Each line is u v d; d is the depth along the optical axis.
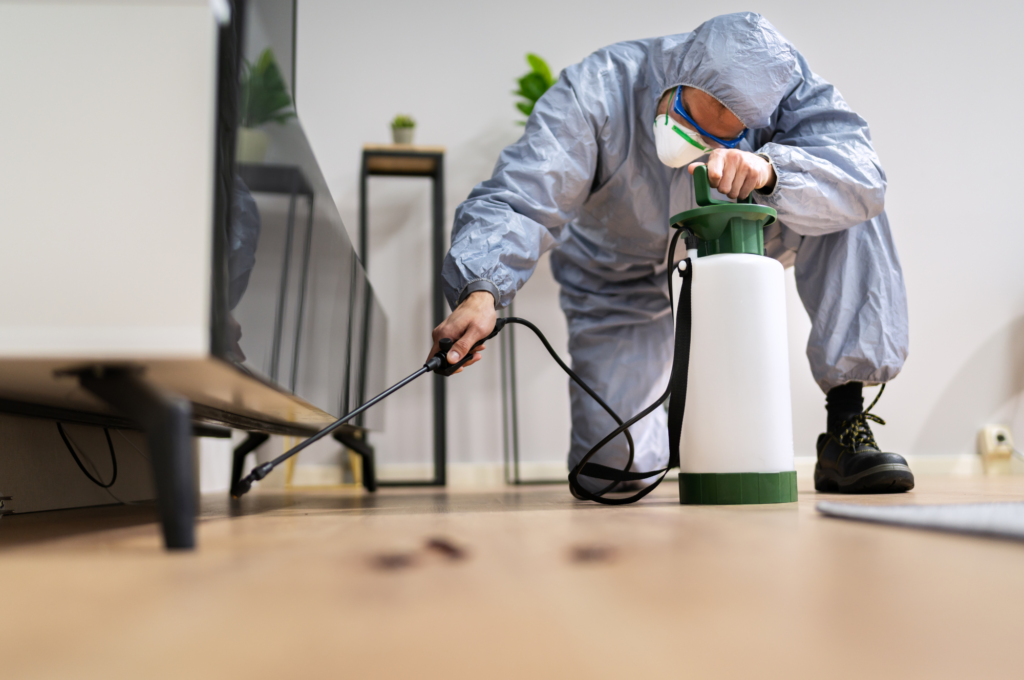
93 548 0.50
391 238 3.03
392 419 2.93
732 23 1.17
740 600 0.28
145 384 0.49
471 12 3.14
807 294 1.49
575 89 1.44
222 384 0.65
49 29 0.50
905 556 0.40
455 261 1.18
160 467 0.47
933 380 3.16
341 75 3.07
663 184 1.57
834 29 3.26
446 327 1.06
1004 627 0.24
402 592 0.30
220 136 0.51
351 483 2.84
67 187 0.49
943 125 3.27
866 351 1.37
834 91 1.41
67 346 0.48
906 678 0.19
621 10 3.19
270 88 0.71
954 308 3.20
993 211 3.25
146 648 0.21
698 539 0.49
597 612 0.26
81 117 0.50
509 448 2.95
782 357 0.97
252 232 0.61
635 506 0.96
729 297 0.96
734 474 0.94
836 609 0.26
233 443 2.64
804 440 3.02
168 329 0.48
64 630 0.24
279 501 1.39
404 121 2.83
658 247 1.70
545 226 1.37
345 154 3.05
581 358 1.88
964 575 0.34
